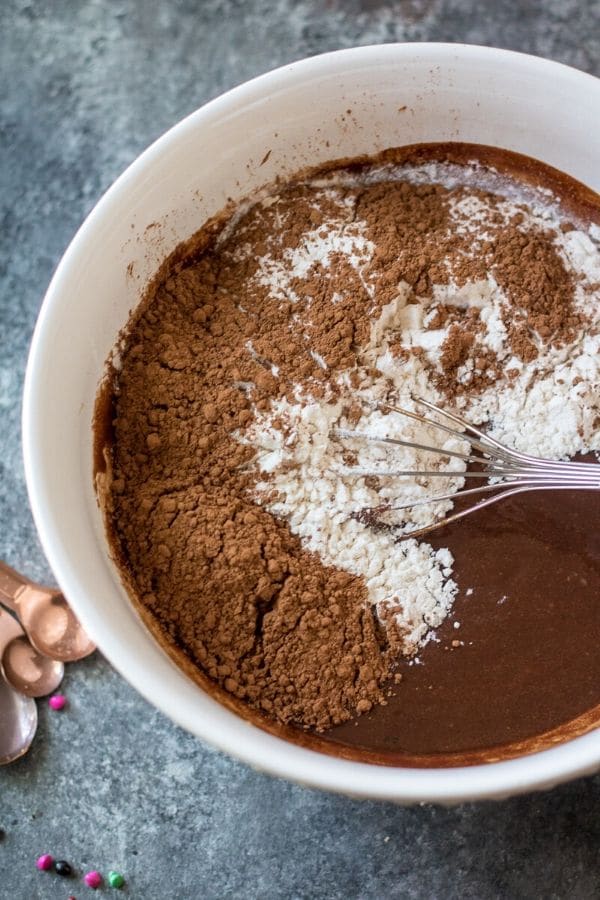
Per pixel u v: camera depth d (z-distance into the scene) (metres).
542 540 0.44
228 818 0.46
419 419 0.44
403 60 0.45
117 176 0.53
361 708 0.42
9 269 0.52
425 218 0.47
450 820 0.46
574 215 0.48
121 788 0.47
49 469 0.41
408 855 0.46
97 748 0.47
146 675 0.39
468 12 0.53
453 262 0.45
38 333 0.42
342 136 0.47
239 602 0.42
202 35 0.54
